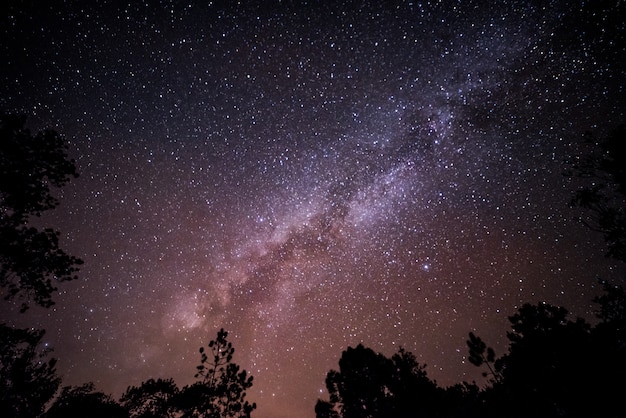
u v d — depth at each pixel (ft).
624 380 22.04
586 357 23.53
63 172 17.92
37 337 19.76
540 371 25.71
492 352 31.17
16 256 17.24
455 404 33.83
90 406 21.80
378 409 36.40
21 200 16.93
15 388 18.48
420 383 37.09
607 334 23.71
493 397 29.01
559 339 25.16
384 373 38.45
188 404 26.86
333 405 39.14
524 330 27.81
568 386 23.93
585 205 25.25
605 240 24.70
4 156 16.03
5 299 18.15
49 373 20.06
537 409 25.53
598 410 22.59
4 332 18.25
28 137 16.53
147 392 26.91
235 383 29.84
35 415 18.95
